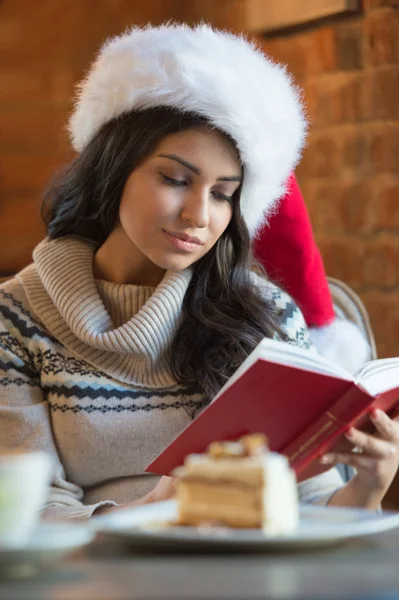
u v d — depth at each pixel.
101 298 2.08
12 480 0.96
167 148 1.91
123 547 1.11
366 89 3.33
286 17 3.57
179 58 1.91
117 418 1.99
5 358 2.02
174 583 0.90
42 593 0.87
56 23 4.31
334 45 3.43
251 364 1.30
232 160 1.94
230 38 2.08
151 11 4.28
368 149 3.33
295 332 2.19
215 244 2.09
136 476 2.01
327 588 0.87
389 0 3.22
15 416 1.97
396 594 0.85
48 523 1.15
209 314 2.06
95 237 2.18
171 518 1.21
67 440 1.98
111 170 1.99
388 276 3.28
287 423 1.41
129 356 2.01
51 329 2.04
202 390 2.03
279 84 2.01
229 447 1.16
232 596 0.83
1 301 2.08
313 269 2.41
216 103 1.88
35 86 4.32
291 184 2.39
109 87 1.98
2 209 4.34
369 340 2.52
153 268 2.11
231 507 1.12
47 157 4.32
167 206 1.91
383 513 1.27
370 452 1.56
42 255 2.11
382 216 3.29
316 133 3.54
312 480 1.96
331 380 1.37
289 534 1.05
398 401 1.58
